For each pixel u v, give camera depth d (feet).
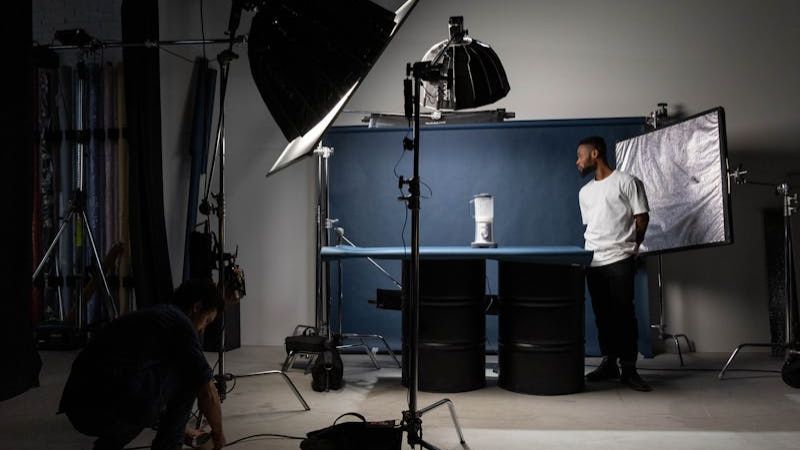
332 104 8.48
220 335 11.66
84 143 18.99
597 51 18.88
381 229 19.04
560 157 18.58
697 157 15.72
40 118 19.43
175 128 19.25
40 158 19.40
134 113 16.56
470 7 19.35
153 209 16.99
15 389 12.47
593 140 14.92
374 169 19.11
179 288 8.87
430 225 18.90
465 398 13.32
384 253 13.60
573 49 18.95
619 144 18.12
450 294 13.73
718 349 18.29
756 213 18.15
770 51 18.17
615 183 14.48
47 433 10.87
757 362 16.63
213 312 8.87
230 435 10.78
